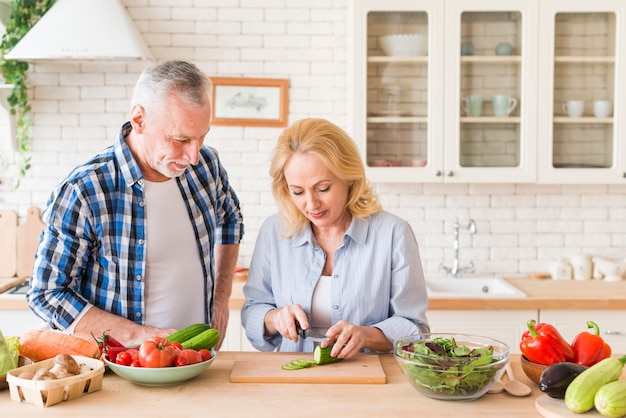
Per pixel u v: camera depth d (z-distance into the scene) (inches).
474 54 143.9
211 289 96.3
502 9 142.2
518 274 159.3
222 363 80.0
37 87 153.9
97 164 85.5
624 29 142.9
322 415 64.0
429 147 143.9
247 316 91.2
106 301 87.2
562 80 145.2
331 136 83.6
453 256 158.7
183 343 76.1
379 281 87.8
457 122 143.4
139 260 87.7
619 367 64.3
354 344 78.9
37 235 154.9
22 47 135.4
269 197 156.8
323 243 90.5
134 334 82.4
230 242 106.3
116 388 71.4
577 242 159.3
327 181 82.7
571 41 144.8
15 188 154.3
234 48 154.7
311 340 84.0
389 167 144.0
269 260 92.7
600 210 158.7
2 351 70.8
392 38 143.0
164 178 89.2
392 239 88.4
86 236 84.4
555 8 142.4
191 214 91.6
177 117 77.8
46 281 82.4
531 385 72.6
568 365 66.2
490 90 144.9
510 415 64.2
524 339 72.9
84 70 153.9
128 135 88.8
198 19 154.2
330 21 154.9
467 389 66.7
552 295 137.3
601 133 145.8
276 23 154.6
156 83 78.2
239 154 156.1
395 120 144.0
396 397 69.0
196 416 63.7
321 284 89.4
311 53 155.2
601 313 135.6
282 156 83.4
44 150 154.9
